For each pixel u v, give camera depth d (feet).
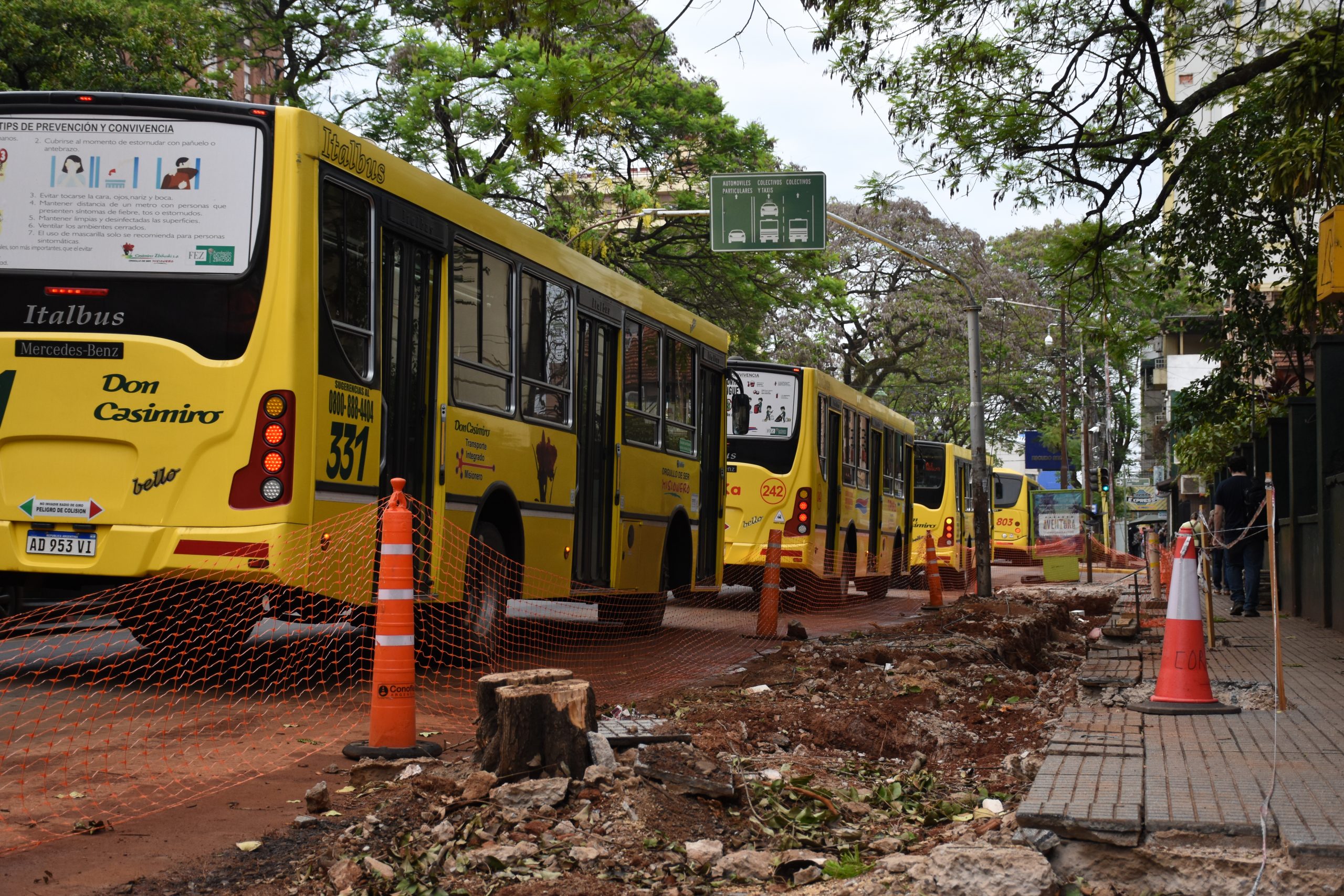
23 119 28.07
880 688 33.45
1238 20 54.75
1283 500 62.54
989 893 14.07
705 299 108.37
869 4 45.03
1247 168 55.42
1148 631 48.57
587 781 18.39
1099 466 215.31
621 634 48.21
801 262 110.22
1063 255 62.23
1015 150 54.29
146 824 17.54
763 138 101.09
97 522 27.17
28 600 31.83
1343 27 43.96
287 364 26.99
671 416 50.39
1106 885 15.06
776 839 17.62
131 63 70.95
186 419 27.07
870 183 54.85
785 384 69.10
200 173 27.68
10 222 27.91
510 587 36.47
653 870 15.92
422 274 32.17
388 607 22.31
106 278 27.68
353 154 29.25
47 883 14.76
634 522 45.93
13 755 21.65
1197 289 64.49
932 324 160.25
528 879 15.21
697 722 25.98
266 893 14.66
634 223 101.40
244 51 102.53
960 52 51.88
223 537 26.71
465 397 33.68
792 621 49.08
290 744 23.40
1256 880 14.44
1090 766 19.11
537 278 38.32
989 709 32.91
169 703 27.30
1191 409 68.39
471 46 41.01
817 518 69.51
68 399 27.43
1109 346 66.95
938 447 112.47
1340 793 17.01
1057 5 51.72
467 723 26.84
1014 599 69.82
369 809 18.34
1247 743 21.49
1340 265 43.88
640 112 94.84
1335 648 40.81
